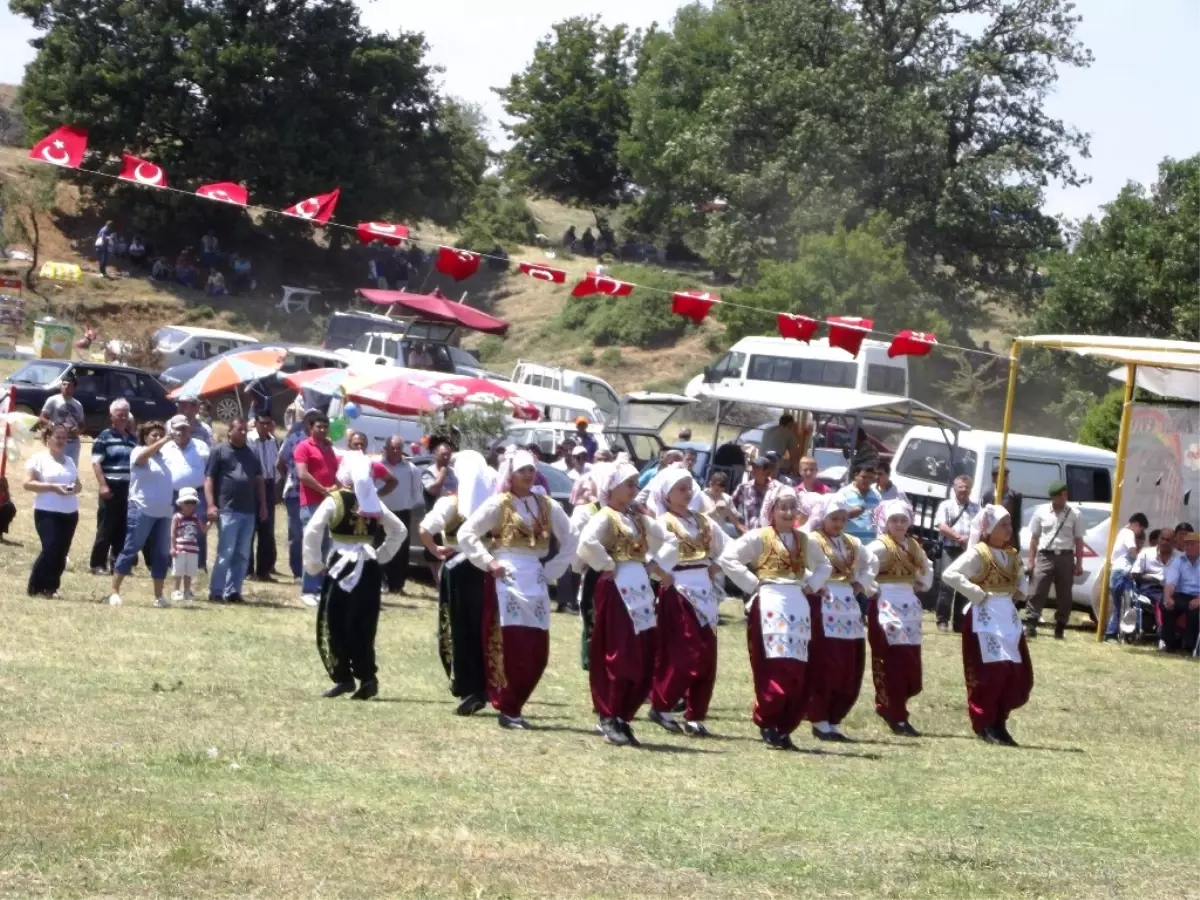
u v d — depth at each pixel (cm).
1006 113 5466
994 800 905
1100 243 4222
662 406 2869
